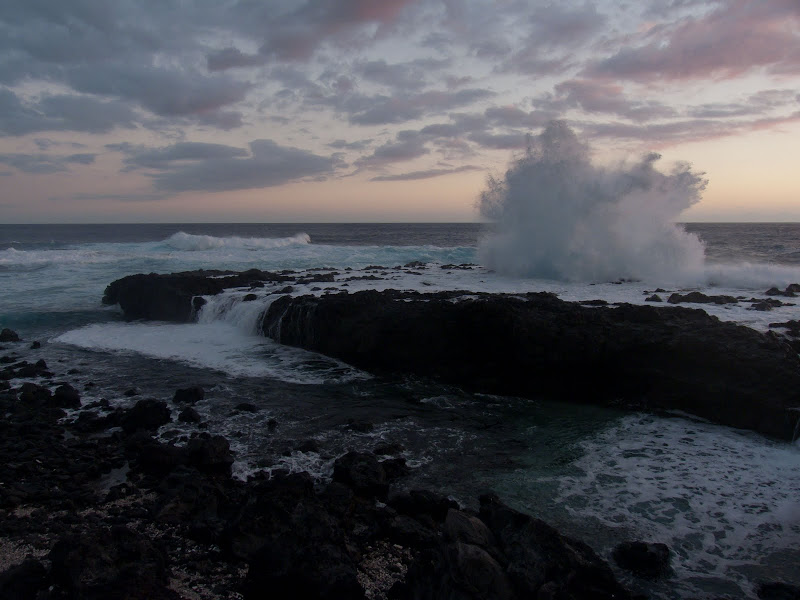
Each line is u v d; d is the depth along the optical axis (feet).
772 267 78.59
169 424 41.63
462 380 52.03
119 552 23.13
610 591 21.39
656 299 59.98
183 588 23.20
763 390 38.63
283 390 49.55
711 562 25.11
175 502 29.01
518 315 50.11
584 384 47.14
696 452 35.96
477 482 32.58
